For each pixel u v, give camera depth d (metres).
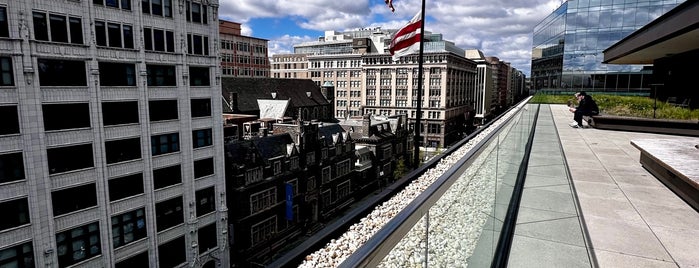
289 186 39.84
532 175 8.88
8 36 21.44
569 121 23.50
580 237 5.21
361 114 110.50
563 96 42.50
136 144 28.06
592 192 7.38
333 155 48.88
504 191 6.67
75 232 25.19
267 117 75.75
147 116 28.38
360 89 117.19
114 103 26.61
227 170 35.19
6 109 21.77
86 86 24.94
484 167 4.71
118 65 26.73
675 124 16.67
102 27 25.61
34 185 23.00
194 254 32.53
